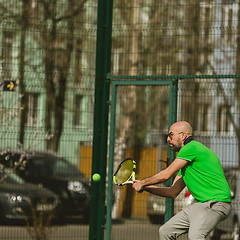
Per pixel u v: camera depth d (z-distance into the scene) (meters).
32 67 36.47
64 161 47.28
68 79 38.47
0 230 35.12
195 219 22.67
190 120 30.64
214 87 30.53
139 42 37.78
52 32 36.31
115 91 31.30
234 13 34.09
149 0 38.38
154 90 41.31
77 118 34.56
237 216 34.03
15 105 33.78
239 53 35.03
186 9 35.25
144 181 22.88
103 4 31.64
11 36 34.94
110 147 31.41
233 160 30.20
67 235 36.22
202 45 36.03
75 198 46.22
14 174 36.66
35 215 33.84
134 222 31.34
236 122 30.17
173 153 30.06
